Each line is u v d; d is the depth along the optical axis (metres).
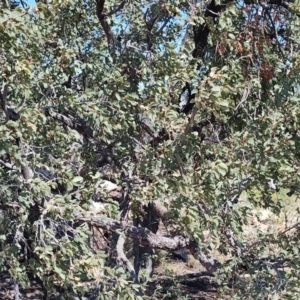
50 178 3.78
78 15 4.54
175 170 3.34
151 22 4.30
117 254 4.58
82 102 3.62
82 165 4.29
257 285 3.63
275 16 4.46
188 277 8.06
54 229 3.52
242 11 4.24
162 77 3.66
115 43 4.23
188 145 3.22
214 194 3.30
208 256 4.21
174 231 4.27
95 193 3.59
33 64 3.43
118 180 4.09
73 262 3.25
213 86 2.89
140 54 3.99
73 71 3.80
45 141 3.80
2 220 3.65
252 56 4.11
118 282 3.38
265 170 3.34
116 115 3.65
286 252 3.59
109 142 3.78
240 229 3.67
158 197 3.40
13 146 2.94
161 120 3.28
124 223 4.12
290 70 3.87
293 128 3.60
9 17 2.77
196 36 4.59
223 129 4.50
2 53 2.93
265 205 3.83
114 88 3.62
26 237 4.10
